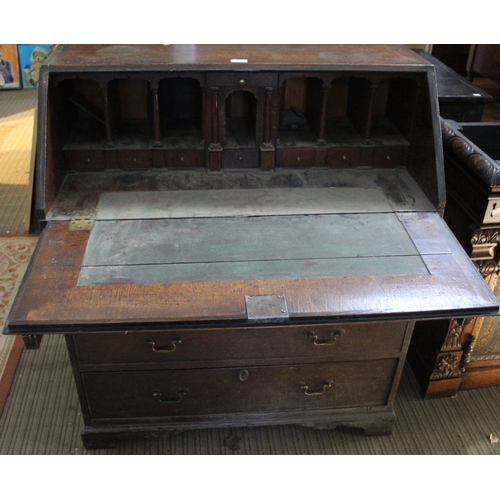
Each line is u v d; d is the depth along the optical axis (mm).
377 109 2271
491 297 1561
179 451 2035
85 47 2008
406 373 2391
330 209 1880
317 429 2137
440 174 1852
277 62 1868
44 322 1433
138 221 1790
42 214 1756
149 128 2127
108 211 1826
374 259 1673
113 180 1973
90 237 1712
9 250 3080
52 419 2119
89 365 1762
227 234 1751
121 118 2178
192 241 1715
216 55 1948
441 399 2281
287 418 1991
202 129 2000
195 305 1494
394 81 2160
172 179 1991
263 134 1984
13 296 2736
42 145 1751
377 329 1785
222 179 2004
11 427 2082
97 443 1976
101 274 1579
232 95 2164
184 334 1709
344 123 2207
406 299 1543
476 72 4551
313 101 2111
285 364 1838
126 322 1449
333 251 1698
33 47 5281
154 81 1845
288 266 1635
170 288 1541
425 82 1902
